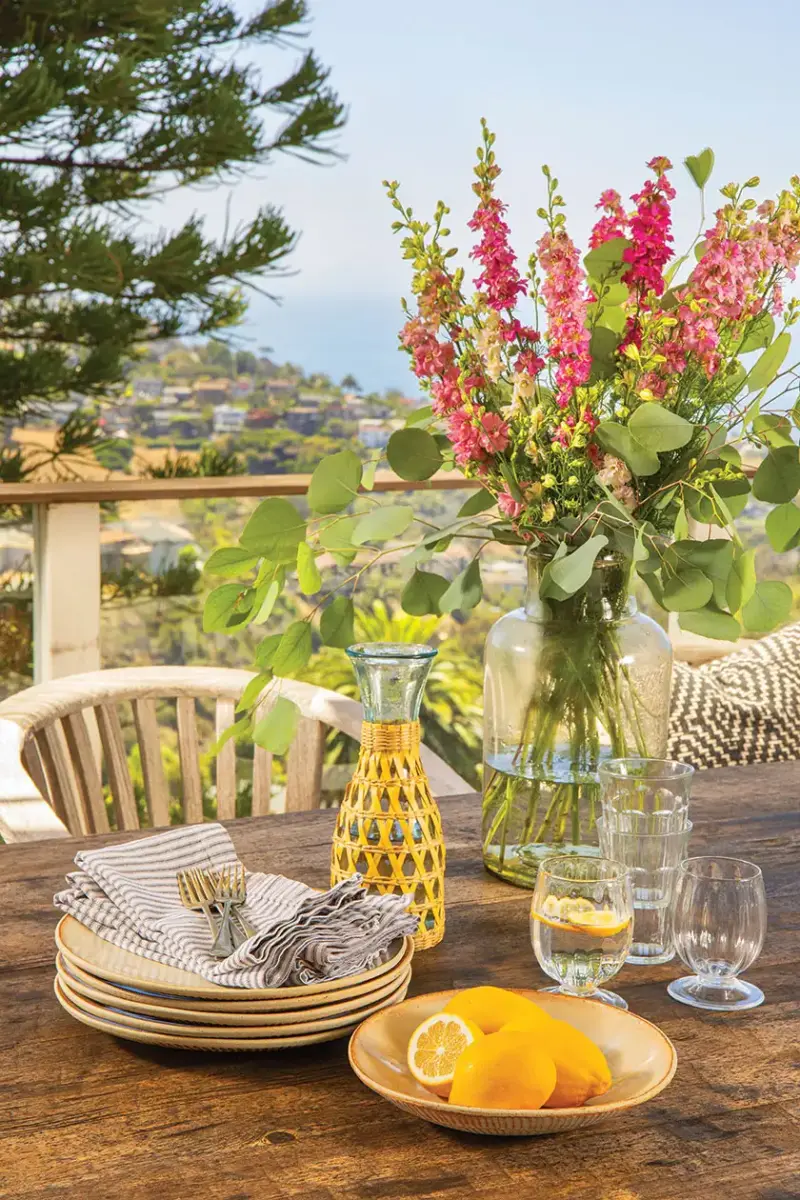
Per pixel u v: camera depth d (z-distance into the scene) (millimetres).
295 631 1170
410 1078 775
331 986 855
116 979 859
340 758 2674
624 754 1107
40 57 5781
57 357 6281
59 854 1236
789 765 1587
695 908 921
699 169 1033
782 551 1113
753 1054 858
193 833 1132
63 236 5773
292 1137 750
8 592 2748
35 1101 789
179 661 2865
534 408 1062
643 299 1031
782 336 1063
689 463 1077
